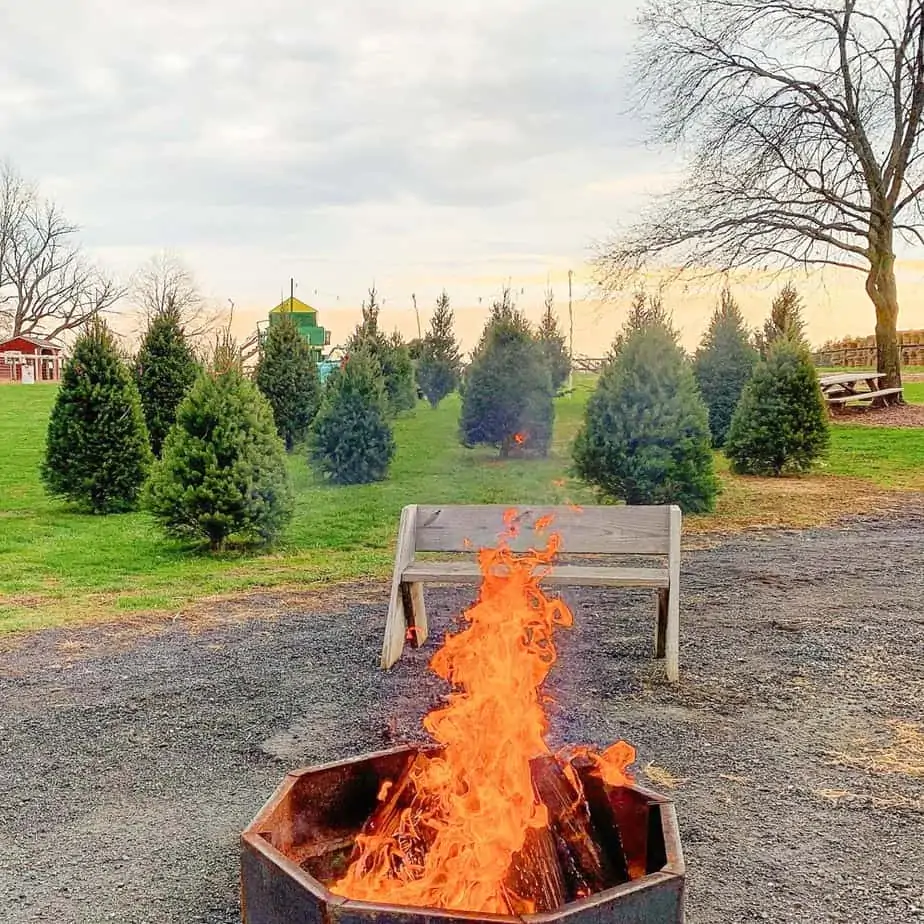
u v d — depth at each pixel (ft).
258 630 18.75
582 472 33.22
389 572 24.47
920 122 65.10
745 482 40.24
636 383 32.14
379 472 43.37
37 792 11.23
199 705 14.26
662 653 16.12
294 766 11.87
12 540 30.63
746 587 21.40
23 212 167.22
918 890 8.64
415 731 12.96
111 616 20.13
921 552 25.21
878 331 68.69
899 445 50.42
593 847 7.60
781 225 65.36
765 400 42.06
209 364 30.17
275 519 28.19
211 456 27.63
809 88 66.39
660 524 16.38
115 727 13.37
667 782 11.14
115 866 9.40
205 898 8.75
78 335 37.81
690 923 8.12
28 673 16.03
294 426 55.21
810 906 8.40
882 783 11.05
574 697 14.21
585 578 15.81
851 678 14.92
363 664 16.24
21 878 9.20
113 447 36.96
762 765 11.64
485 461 48.85
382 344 75.15
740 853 9.39
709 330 54.70
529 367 49.83
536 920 5.78
